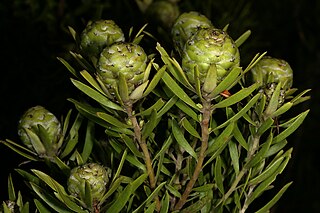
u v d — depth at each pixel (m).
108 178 0.46
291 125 0.48
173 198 0.50
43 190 0.46
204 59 0.42
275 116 0.47
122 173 0.52
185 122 0.45
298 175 1.13
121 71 0.42
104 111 0.48
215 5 0.83
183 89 0.47
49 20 0.76
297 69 1.06
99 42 0.48
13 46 0.73
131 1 0.76
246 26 0.82
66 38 0.75
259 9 1.00
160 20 0.66
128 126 0.45
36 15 0.77
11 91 0.72
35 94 0.71
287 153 0.49
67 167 0.48
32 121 0.50
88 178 0.43
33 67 0.73
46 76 0.72
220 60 0.42
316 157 1.15
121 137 0.46
